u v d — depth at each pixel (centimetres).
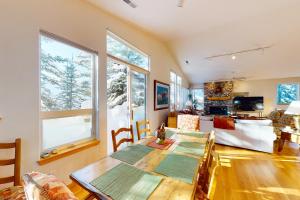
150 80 392
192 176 102
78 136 216
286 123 439
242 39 420
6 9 141
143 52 364
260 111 698
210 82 812
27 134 156
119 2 232
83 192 191
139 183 93
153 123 408
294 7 288
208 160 118
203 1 247
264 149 335
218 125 387
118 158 130
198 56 543
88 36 220
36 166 162
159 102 442
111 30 262
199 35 410
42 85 174
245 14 301
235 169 263
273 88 705
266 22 342
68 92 202
